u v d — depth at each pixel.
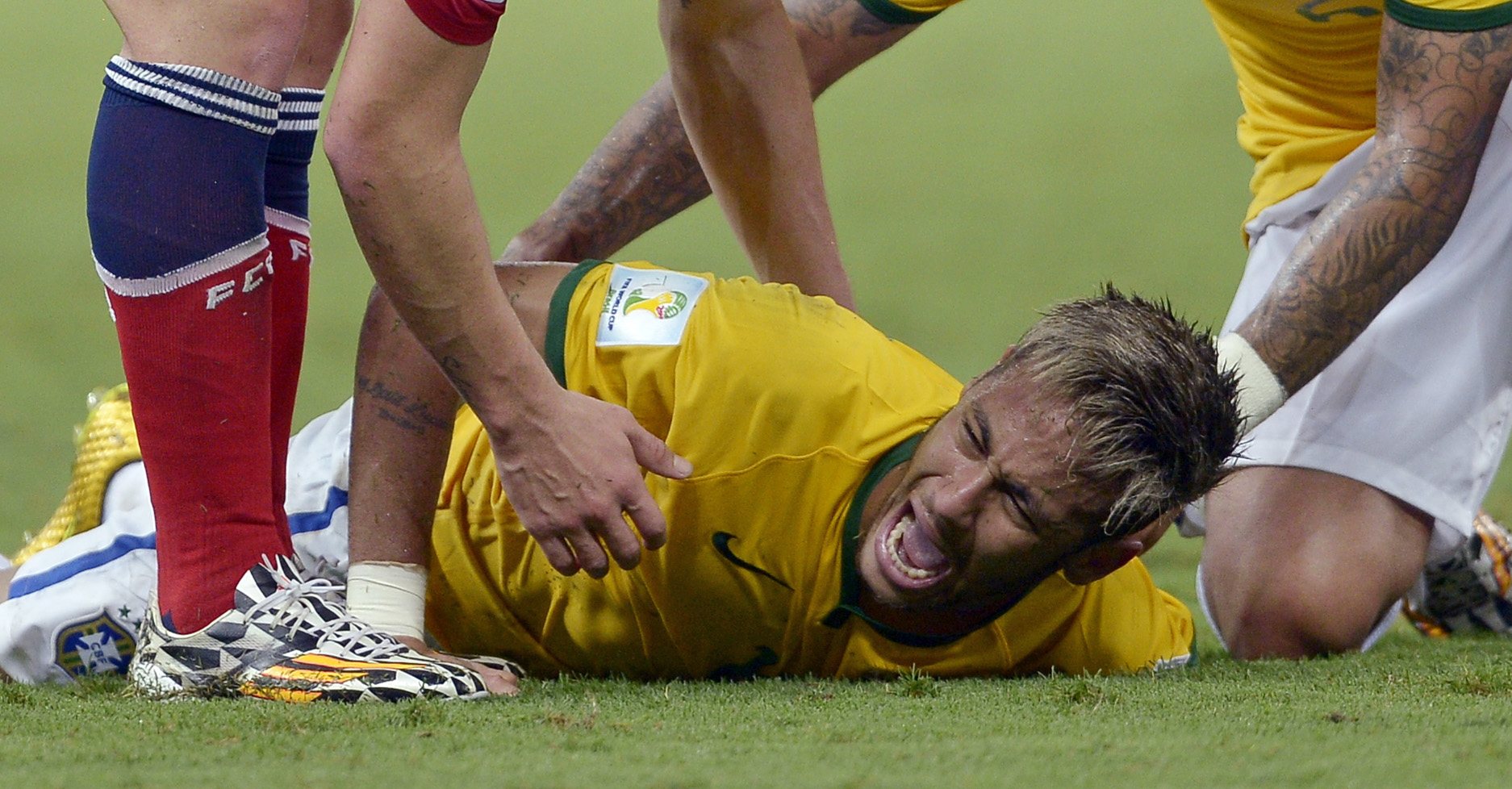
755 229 7.62
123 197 5.17
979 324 17.91
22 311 18.02
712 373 5.85
